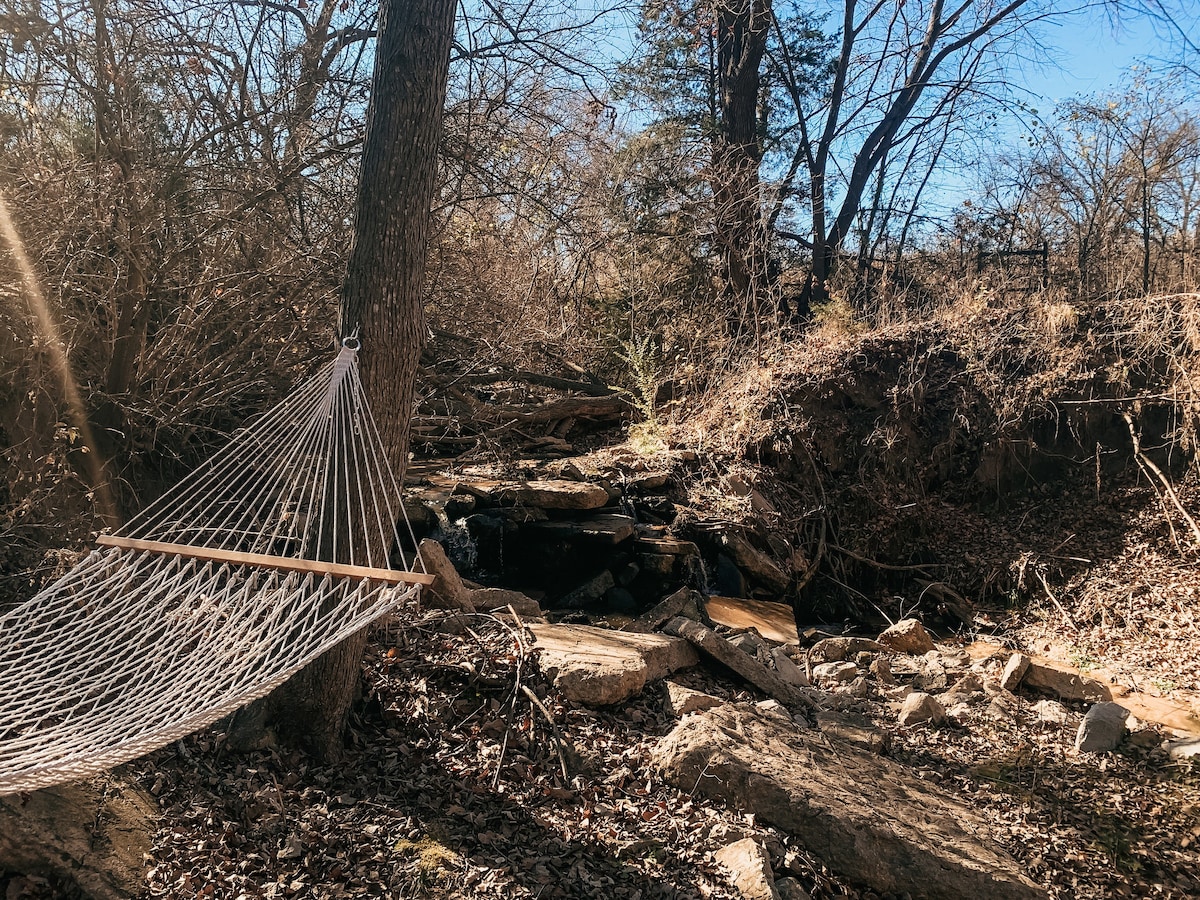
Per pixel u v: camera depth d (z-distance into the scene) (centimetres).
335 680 457
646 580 847
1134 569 949
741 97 1552
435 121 467
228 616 377
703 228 1370
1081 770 570
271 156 741
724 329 1303
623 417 1243
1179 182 1702
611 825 425
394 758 462
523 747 481
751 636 762
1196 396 1010
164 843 391
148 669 362
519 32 805
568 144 945
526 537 873
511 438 1130
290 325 845
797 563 967
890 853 423
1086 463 1077
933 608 987
